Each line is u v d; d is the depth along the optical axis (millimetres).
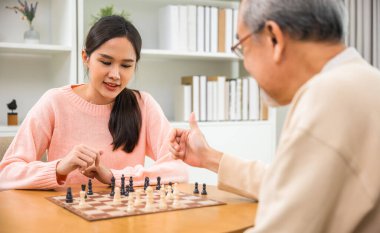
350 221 759
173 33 2916
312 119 767
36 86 2863
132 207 1173
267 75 907
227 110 3084
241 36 929
